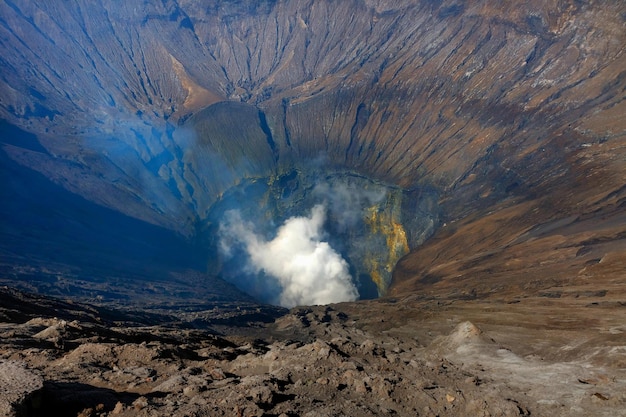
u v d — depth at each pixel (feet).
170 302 259.80
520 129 473.26
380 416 58.03
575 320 164.35
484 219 384.47
